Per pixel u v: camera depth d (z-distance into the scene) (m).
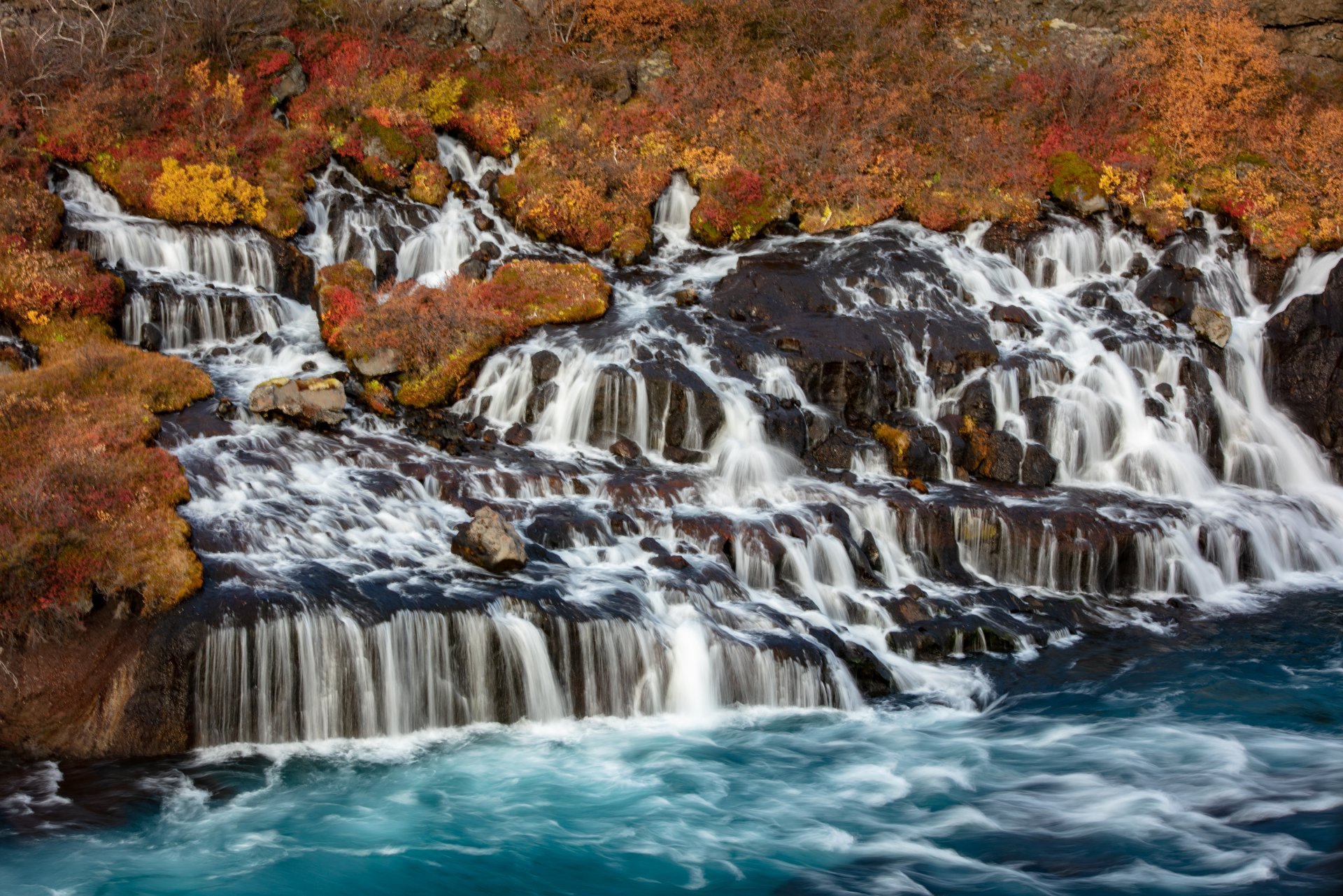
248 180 25.88
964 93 32.53
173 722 14.18
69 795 13.18
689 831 12.96
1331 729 15.22
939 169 30.11
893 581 19.12
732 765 14.48
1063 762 14.50
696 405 21.12
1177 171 30.03
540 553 17.36
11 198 23.25
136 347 22.30
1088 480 22.89
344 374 21.86
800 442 21.38
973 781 14.08
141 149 25.81
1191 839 12.64
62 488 16.12
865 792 13.84
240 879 11.86
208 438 19.02
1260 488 23.69
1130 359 24.34
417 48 31.17
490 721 15.34
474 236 26.84
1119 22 34.72
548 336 23.20
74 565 14.98
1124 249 28.39
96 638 14.62
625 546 17.94
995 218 28.69
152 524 15.98
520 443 21.20
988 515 19.81
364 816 13.09
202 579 15.23
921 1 34.66
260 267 24.62
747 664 15.99
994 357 23.61
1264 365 25.31
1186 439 23.48
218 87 27.36
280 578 15.58
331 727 14.73
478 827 12.95
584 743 14.95
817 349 22.84
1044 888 11.82
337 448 19.50
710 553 18.11
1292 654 17.73
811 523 18.94
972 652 17.77
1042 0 35.00
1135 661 17.58
